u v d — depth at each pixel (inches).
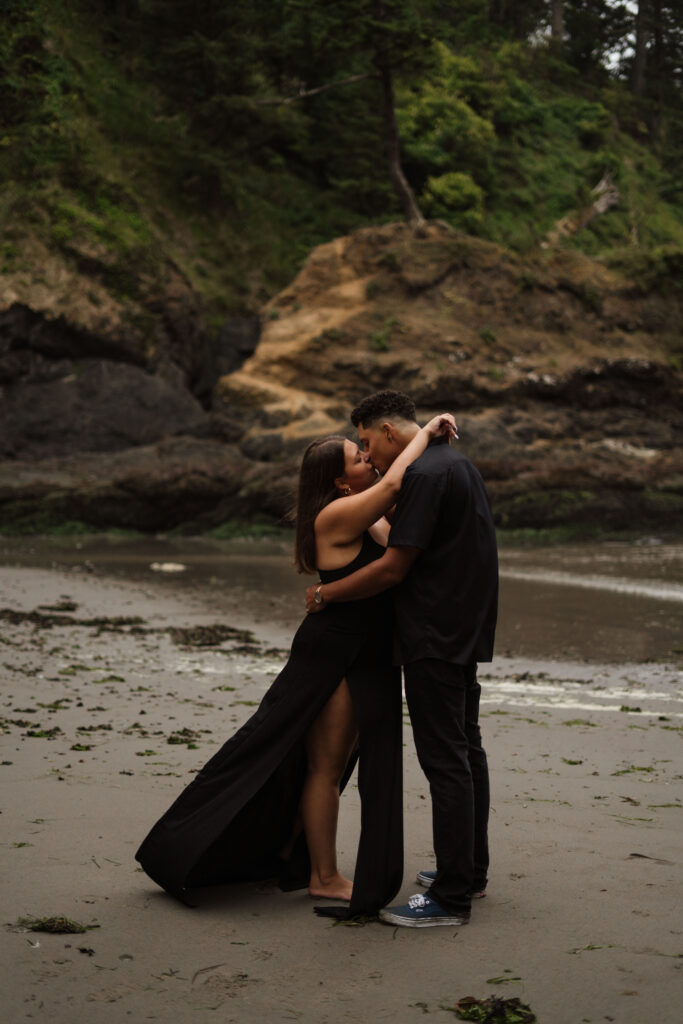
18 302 1214.3
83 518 1074.1
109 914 114.6
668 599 557.9
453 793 117.2
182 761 190.1
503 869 134.5
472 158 1669.5
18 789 164.7
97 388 1242.6
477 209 1596.9
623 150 2130.9
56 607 477.4
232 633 410.3
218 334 1409.9
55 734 211.0
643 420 1337.4
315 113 1708.9
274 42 1536.7
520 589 609.9
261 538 1054.4
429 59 1439.5
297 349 1311.5
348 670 124.0
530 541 1037.2
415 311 1369.3
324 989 96.4
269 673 313.9
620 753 215.9
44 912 113.7
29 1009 89.7
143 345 1272.1
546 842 146.9
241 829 123.3
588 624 462.0
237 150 1550.2
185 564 768.3
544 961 103.3
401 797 121.4
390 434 129.6
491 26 2137.1
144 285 1293.1
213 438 1279.5
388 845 118.6
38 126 1350.9
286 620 460.4
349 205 1647.4
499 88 1843.0
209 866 121.7
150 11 1499.8
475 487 123.9
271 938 110.3
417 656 119.2
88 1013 89.5
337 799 128.3
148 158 1508.4
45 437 1215.6
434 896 115.8
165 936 109.3
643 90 2498.8
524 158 1872.5
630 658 368.5
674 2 2365.9
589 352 1371.8
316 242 1569.9
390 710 123.1
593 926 113.0
